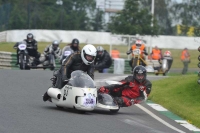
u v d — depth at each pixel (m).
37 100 43.94
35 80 59.09
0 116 34.28
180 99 48.31
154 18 138.62
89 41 159.25
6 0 158.75
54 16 161.88
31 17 158.50
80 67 40.16
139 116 40.00
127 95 40.84
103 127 33.12
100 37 159.88
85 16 165.12
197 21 163.50
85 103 36.91
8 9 145.75
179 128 36.06
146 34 137.50
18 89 50.41
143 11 136.75
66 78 38.44
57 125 32.44
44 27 159.62
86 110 37.31
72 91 37.38
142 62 82.25
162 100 48.16
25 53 79.12
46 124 32.53
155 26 137.62
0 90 48.59
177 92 50.97
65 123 33.34
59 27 162.00
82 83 37.53
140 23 137.25
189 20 165.25
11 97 44.53
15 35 147.12
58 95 38.56
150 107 45.72
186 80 55.94
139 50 81.75
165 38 161.62
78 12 165.25
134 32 135.12
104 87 40.44
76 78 37.84
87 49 39.34
